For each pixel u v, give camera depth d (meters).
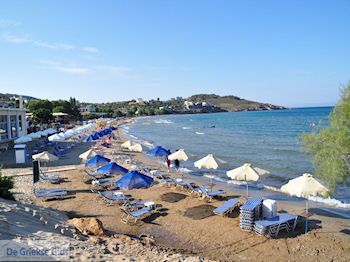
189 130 72.44
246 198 15.80
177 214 13.05
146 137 55.53
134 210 13.05
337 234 11.10
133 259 7.62
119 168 15.28
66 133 38.12
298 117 113.44
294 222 11.38
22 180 18.31
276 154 32.12
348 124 9.99
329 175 10.36
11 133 37.66
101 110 169.25
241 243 10.39
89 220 10.24
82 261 6.68
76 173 20.61
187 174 22.23
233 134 58.28
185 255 9.15
